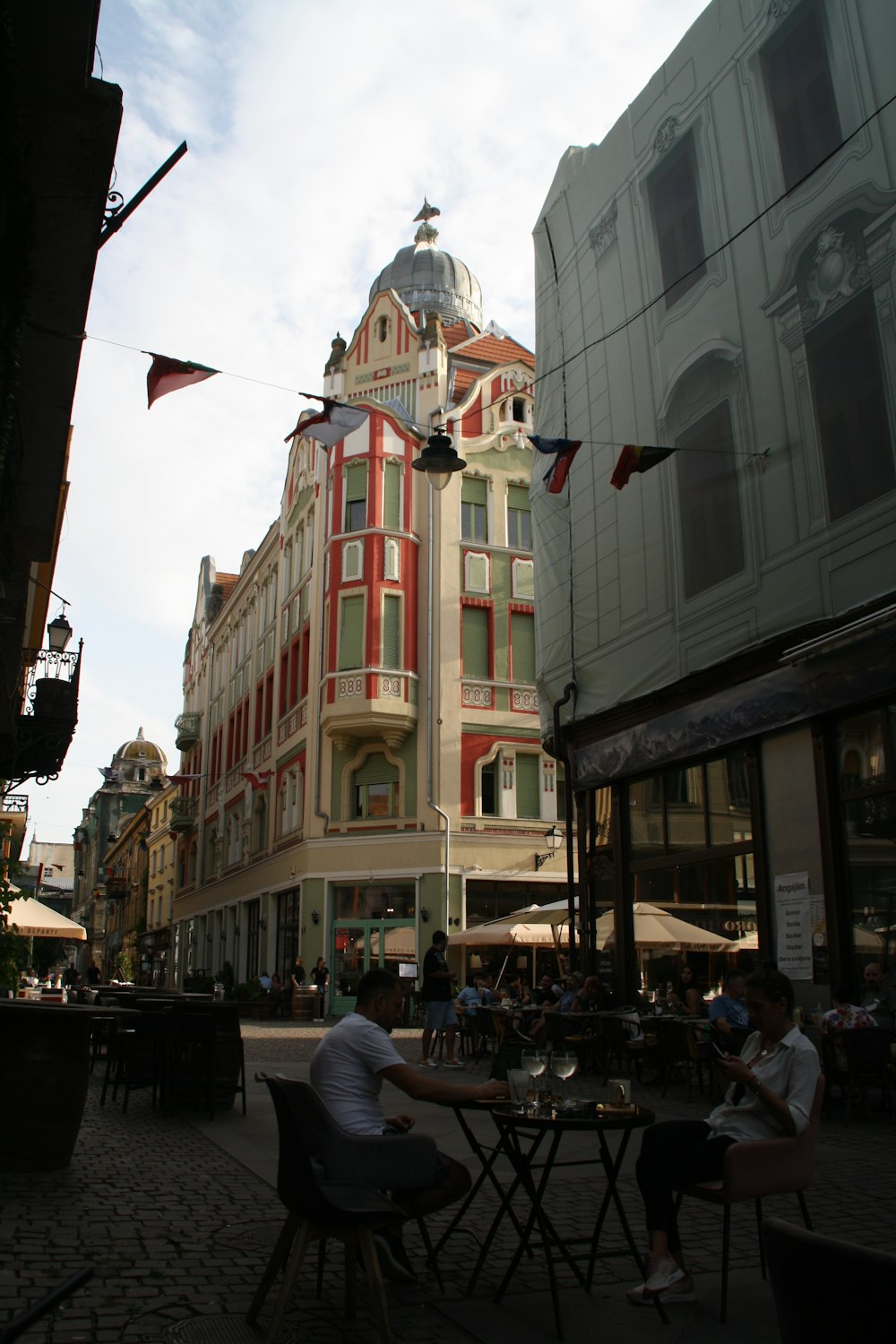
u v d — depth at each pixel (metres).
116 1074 11.73
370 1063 4.98
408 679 31.50
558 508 19.34
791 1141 4.84
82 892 106.25
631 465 13.04
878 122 12.51
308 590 36.28
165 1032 10.37
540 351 20.62
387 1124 5.33
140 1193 6.76
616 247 17.86
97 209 8.81
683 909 15.22
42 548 13.18
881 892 11.70
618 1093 5.22
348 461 33.09
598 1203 6.83
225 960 44.03
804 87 13.80
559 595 19.05
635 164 17.39
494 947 29.92
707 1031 11.91
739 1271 5.38
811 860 12.64
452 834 30.56
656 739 15.77
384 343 35.56
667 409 16.23
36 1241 5.50
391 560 32.03
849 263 12.84
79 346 9.98
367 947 31.05
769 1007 5.18
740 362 14.66
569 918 18.27
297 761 35.69
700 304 15.63
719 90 15.44
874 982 11.34
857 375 12.66
